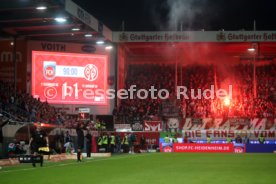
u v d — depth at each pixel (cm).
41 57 5244
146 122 5409
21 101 4284
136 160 3183
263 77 6550
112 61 5606
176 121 5481
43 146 2656
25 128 3566
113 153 4756
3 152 3195
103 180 1725
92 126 4822
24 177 1828
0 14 4041
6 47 5022
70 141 4031
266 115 5741
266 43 5897
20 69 5094
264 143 5175
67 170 2212
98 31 4916
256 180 1725
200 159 3334
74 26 4559
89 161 3053
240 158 3506
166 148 5175
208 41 5734
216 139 5450
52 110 4809
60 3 3653
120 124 5331
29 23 4438
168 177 1853
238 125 5456
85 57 5441
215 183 1614
